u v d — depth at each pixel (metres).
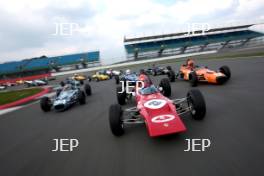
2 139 6.91
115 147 4.71
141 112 5.03
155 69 19.42
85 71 54.38
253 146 3.81
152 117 4.64
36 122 8.51
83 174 3.86
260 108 5.62
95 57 65.50
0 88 45.03
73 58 65.69
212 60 25.94
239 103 6.35
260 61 15.63
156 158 3.93
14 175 4.28
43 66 64.50
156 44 63.88
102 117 7.45
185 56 48.50
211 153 3.80
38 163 4.64
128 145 4.68
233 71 12.85
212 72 9.88
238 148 3.83
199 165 3.50
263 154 3.52
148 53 62.22
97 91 14.63
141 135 5.07
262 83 8.46
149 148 4.36
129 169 3.74
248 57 20.50
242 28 63.84
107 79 24.95
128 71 13.55
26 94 22.38
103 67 53.12
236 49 40.53
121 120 5.24
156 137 4.77
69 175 3.92
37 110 11.27
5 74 63.84
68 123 7.44
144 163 3.84
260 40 55.34
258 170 3.14
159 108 4.88
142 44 64.12
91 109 9.04
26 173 4.28
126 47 64.00
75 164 4.29
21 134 7.12
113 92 13.07
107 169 3.88
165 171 3.49
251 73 11.19
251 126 4.62
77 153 4.80
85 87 12.91
